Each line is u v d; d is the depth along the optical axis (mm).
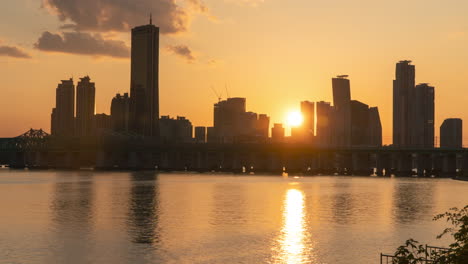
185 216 147875
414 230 121125
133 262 89812
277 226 128125
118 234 116250
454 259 36969
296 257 93312
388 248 100250
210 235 114812
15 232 118938
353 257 93125
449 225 128750
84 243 105562
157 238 111250
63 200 196125
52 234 116125
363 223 133375
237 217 145500
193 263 89000
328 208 168875
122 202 188750
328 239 109875
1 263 88688
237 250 99188
